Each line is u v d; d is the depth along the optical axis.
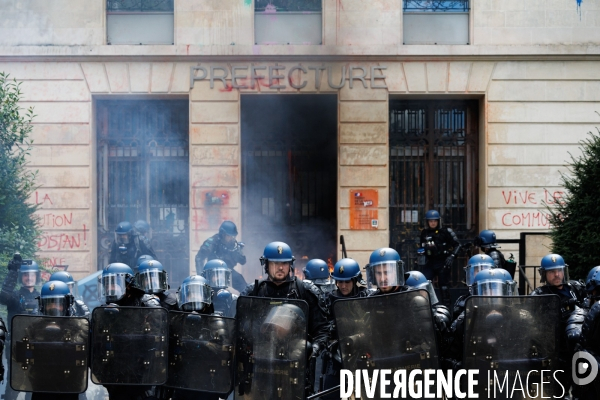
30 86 15.88
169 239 16.44
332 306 6.76
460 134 16.55
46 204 15.88
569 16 15.98
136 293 7.37
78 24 15.90
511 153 15.99
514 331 6.58
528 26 15.98
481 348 6.57
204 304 7.17
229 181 15.98
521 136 15.99
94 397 8.95
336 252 16.33
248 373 6.86
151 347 6.88
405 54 15.82
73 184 15.91
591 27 15.98
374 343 6.63
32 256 12.84
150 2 16.06
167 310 6.91
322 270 9.52
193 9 15.88
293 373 6.78
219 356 6.90
